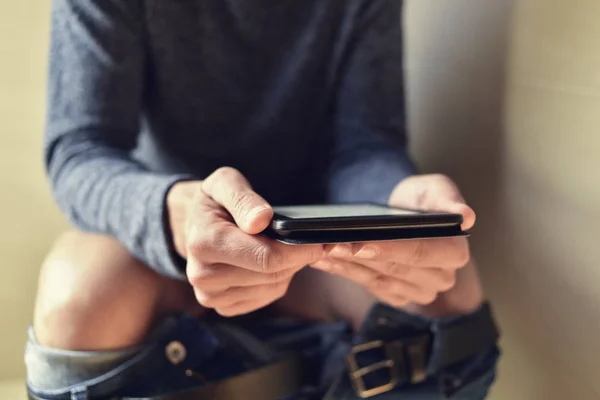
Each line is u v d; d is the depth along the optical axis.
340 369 0.65
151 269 0.59
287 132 0.80
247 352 0.62
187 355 0.58
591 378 0.66
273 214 0.46
